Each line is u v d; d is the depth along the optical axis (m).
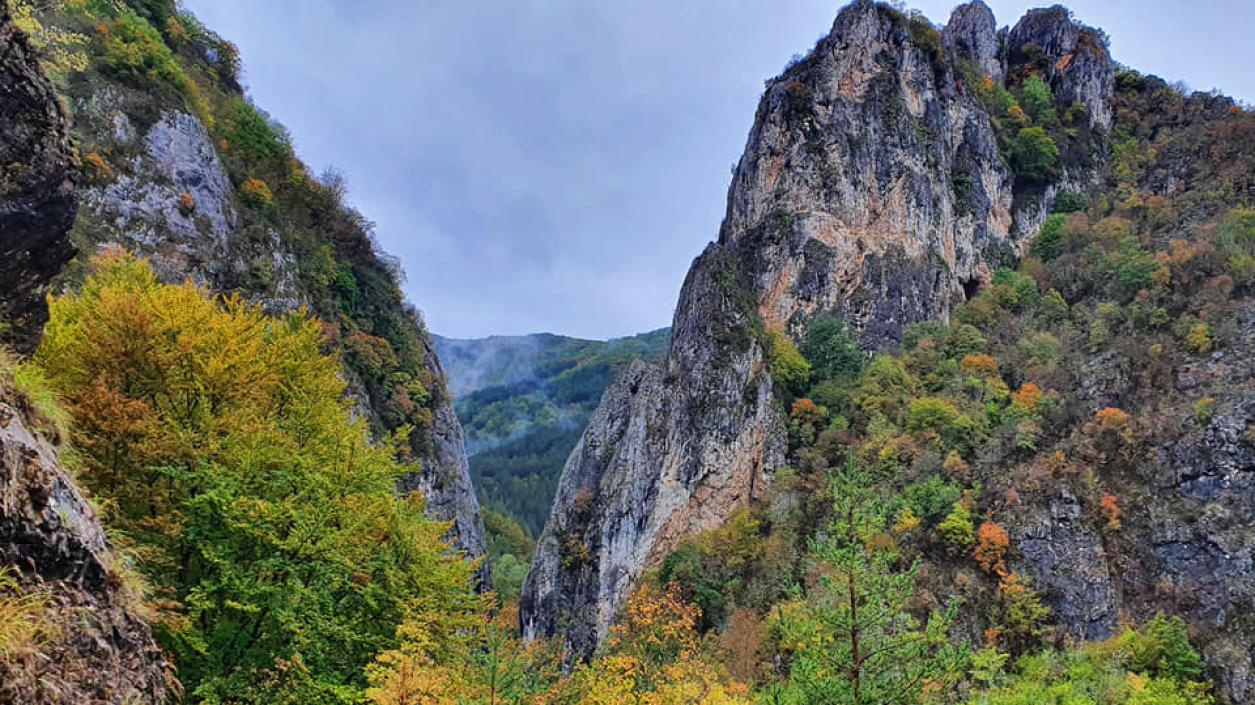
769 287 66.19
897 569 39.06
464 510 58.31
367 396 49.41
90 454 13.53
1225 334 44.69
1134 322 50.44
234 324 17.61
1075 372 49.31
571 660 49.00
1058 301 60.16
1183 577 35.75
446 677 13.99
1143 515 38.47
